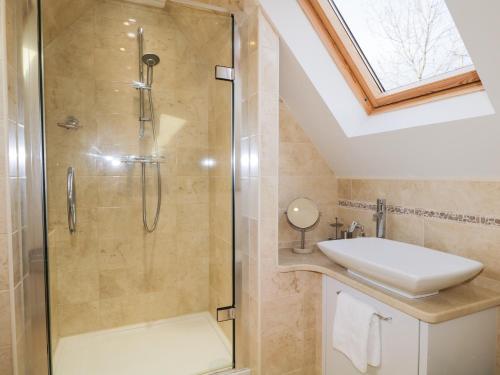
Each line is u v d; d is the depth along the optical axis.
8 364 1.18
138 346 2.01
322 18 1.55
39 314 1.40
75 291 2.02
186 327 2.23
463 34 0.99
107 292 2.12
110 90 2.04
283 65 1.70
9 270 1.17
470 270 1.13
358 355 1.24
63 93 1.84
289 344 1.64
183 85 2.23
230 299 1.87
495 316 1.18
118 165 2.11
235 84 1.76
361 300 1.29
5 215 1.16
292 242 2.05
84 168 2.00
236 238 1.80
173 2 1.74
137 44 2.09
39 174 1.38
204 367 1.79
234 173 1.80
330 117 1.72
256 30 1.56
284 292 1.62
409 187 1.62
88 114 1.98
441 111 1.29
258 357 1.59
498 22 0.89
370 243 1.62
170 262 2.27
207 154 2.30
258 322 1.58
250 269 1.67
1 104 1.13
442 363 1.05
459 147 1.27
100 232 2.08
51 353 1.53
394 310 1.13
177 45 2.20
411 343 1.07
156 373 1.74
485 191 1.27
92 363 1.84
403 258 1.44
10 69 1.18
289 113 2.00
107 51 2.01
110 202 2.10
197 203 2.32
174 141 2.24
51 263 1.68
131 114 2.12
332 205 2.14
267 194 1.58
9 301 1.17
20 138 1.27
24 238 1.30
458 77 1.25
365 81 1.64
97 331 2.10
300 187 2.05
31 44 1.35
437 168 1.44
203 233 2.33
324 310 1.58
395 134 1.48
